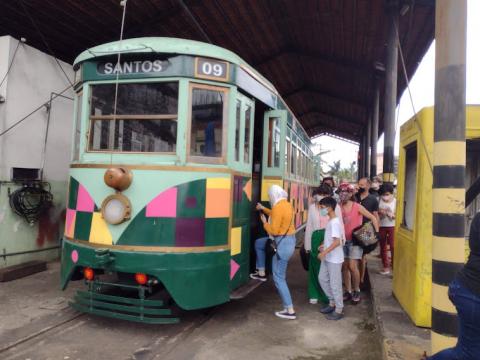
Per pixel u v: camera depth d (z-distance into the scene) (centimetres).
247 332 470
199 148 452
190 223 435
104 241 438
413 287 452
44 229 753
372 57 1275
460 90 313
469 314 247
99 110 472
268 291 644
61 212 793
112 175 419
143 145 454
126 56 454
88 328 464
